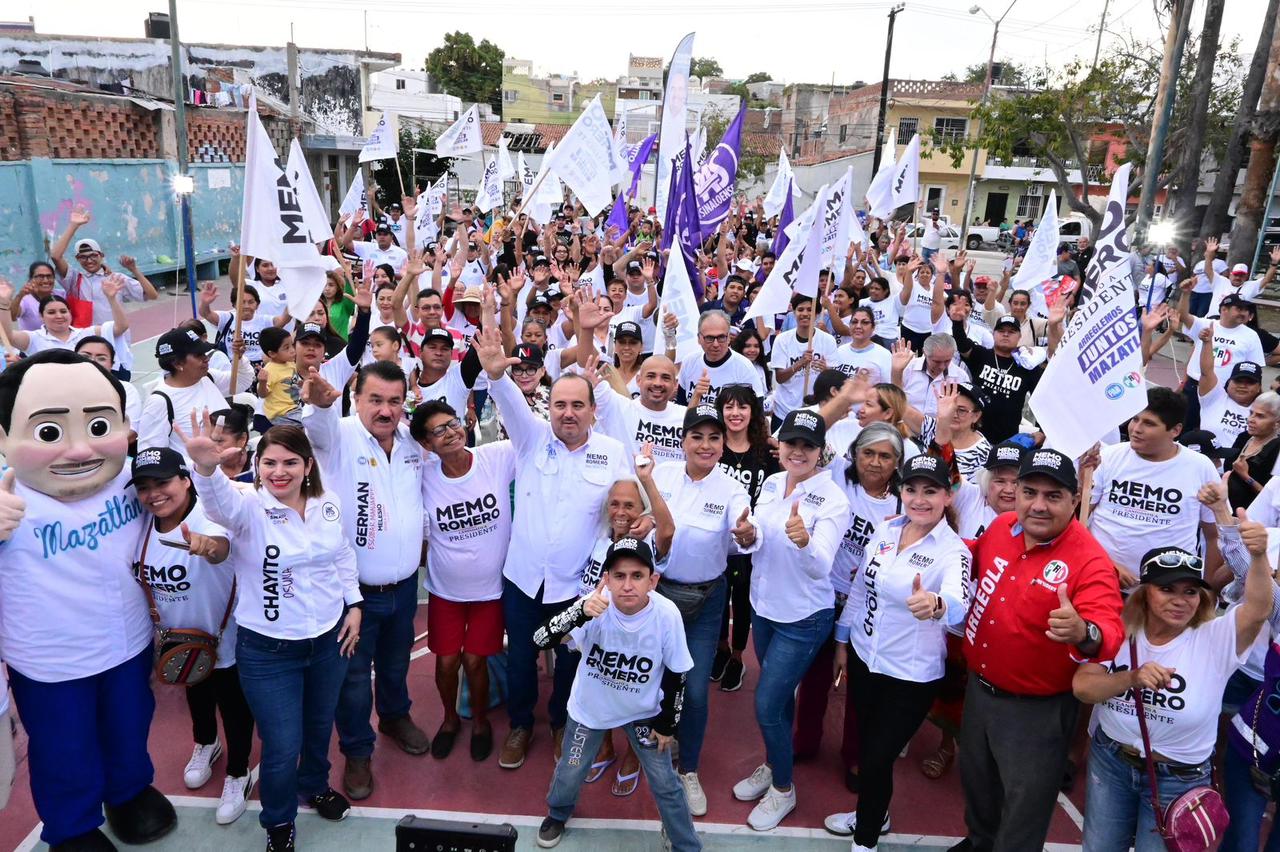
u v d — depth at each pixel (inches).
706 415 169.3
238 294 221.1
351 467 172.9
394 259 580.4
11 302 324.2
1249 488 217.6
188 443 137.4
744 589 218.8
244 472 220.7
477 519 183.6
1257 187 777.6
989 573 147.7
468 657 188.1
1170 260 682.8
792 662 168.7
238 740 172.2
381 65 1307.8
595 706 155.3
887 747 155.5
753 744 202.7
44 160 685.9
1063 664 138.4
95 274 377.7
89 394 142.3
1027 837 143.1
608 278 495.8
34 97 690.8
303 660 156.2
